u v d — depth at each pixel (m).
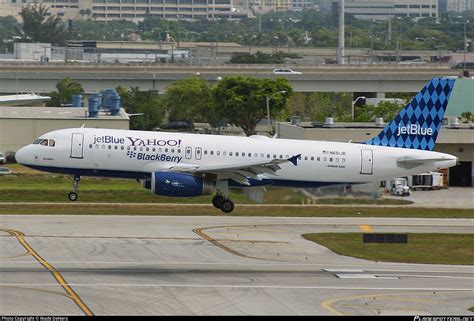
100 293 114.94
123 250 146.88
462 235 174.38
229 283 123.88
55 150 185.62
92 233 162.12
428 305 114.19
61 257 138.88
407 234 170.12
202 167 182.38
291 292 119.62
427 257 151.88
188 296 115.25
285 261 143.25
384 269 139.50
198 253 146.75
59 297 111.81
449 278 133.25
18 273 125.38
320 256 149.12
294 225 182.50
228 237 163.25
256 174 184.00
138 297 113.62
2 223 170.88
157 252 146.25
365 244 162.25
